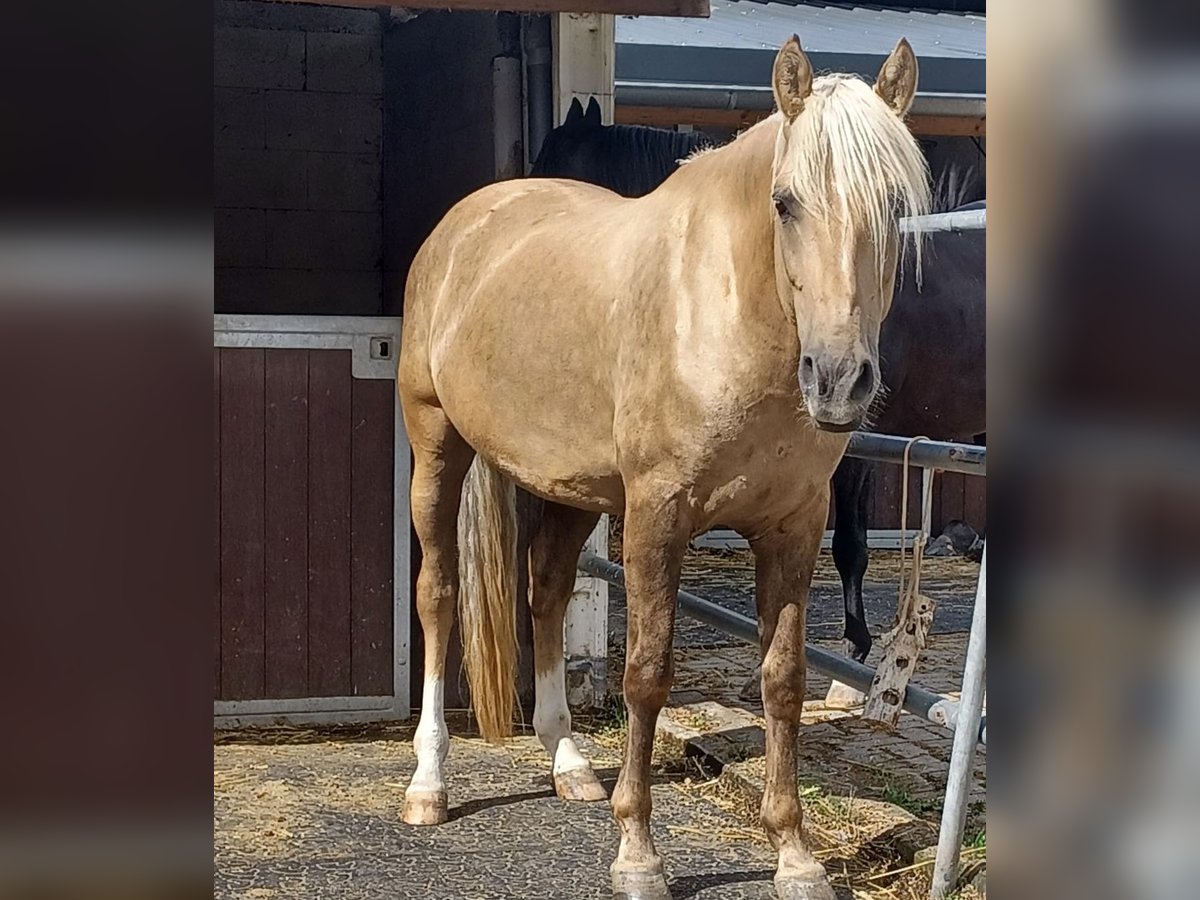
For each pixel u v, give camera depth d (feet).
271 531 13.46
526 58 15.49
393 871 9.32
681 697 14.07
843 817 9.95
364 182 23.09
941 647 16.75
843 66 22.22
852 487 14.28
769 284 7.32
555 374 9.04
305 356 13.46
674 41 22.13
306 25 22.49
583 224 9.51
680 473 7.89
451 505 11.06
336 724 13.69
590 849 9.80
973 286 14.37
